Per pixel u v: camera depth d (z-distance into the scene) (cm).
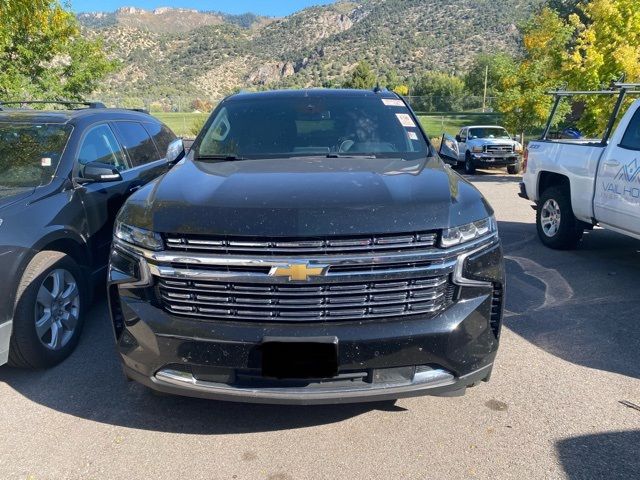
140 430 334
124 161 576
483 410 352
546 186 778
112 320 323
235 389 293
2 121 516
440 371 299
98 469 298
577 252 732
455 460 303
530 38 1923
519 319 499
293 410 355
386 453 310
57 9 1479
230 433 331
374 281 286
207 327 290
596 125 1334
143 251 301
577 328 478
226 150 430
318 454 310
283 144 431
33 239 397
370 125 450
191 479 290
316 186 320
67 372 408
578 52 1382
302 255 282
